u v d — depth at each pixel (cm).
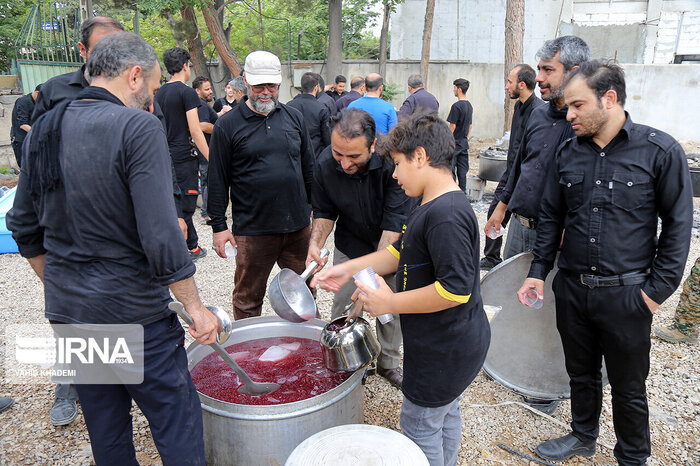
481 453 260
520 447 265
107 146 166
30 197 185
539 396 300
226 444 212
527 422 285
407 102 719
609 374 230
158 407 190
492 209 439
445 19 1598
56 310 181
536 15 1542
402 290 197
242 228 321
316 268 267
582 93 202
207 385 241
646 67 1301
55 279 180
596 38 1530
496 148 766
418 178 182
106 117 168
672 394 308
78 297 175
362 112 241
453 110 739
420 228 182
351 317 232
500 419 287
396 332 306
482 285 291
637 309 214
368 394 306
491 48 1591
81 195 167
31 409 294
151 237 167
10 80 896
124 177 168
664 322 397
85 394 191
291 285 247
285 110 323
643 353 220
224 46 1029
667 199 204
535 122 300
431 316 187
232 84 701
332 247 586
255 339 286
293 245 342
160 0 923
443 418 205
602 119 204
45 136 170
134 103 185
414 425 202
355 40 1984
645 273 216
